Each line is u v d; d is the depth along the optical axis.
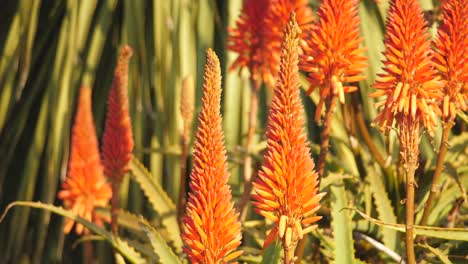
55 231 7.48
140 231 4.85
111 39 7.44
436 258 4.32
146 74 7.16
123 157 4.09
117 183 4.12
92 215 5.08
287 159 2.77
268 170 2.81
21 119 7.44
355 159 4.86
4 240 7.59
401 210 4.72
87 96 5.00
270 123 2.80
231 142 6.79
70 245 7.47
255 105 4.79
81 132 4.95
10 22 7.74
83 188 4.96
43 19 7.64
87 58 7.24
